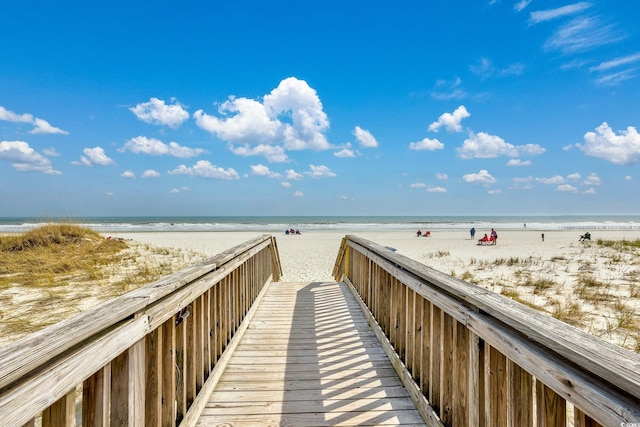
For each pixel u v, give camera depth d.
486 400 1.51
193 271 2.04
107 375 1.21
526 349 1.17
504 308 1.34
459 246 19.33
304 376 2.76
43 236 11.24
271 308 4.81
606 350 0.91
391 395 2.47
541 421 1.18
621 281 8.19
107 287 6.89
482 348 1.59
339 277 7.75
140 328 1.39
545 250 16.30
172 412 1.78
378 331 3.57
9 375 0.75
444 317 1.99
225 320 3.05
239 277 3.71
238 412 2.24
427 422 2.11
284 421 2.15
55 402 0.99
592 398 0.88
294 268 11.46
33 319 5.01
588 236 20.28
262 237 5.22
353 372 2.83
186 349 2.10
